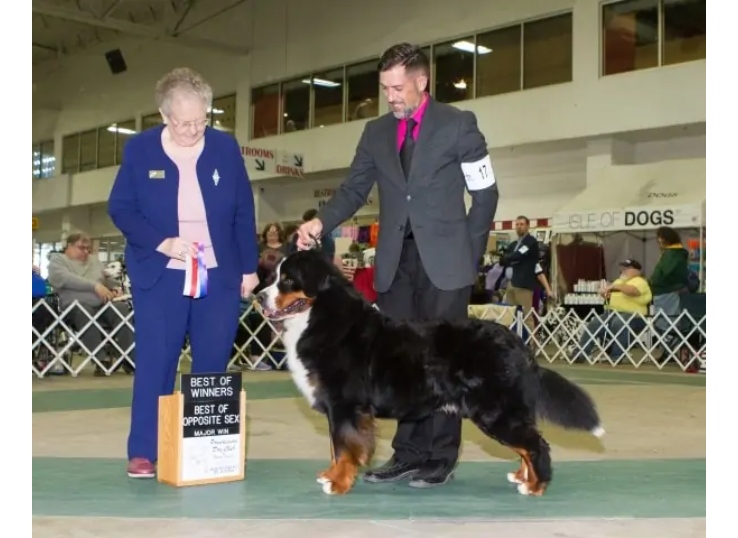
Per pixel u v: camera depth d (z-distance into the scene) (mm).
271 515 3400
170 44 26234
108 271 13516
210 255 4289
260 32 23281
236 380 4156
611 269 16719
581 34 16703
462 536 3080
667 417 6746
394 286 4359
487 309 11977
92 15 21125
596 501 3719
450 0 19016
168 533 3088
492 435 3787
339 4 21297
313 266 3934
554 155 18094
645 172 15336
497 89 18406
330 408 3875
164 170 4191
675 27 15648
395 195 4254
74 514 3396
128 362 10961
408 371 3766
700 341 11992
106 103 29172
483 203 4230
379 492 3875
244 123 23812
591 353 13633
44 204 31047
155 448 4234
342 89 21469
